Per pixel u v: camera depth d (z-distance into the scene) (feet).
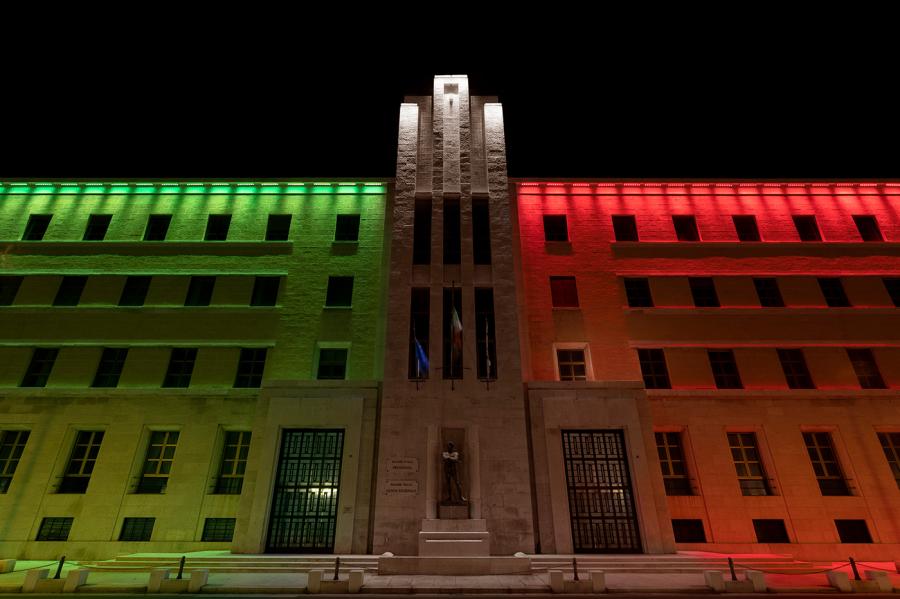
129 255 87.61
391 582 47.11
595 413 67.77
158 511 69.36
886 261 88.02
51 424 74.43
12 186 93.45
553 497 63.31
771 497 71.51
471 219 80.64
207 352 79.97
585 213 92.32
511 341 71.26
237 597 42.16
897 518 70.49
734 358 81.41
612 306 84.64
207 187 93.45
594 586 44.14
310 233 89.81
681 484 73.67
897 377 80.02
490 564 51.72
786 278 86.89
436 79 91.30
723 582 44.75
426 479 63.10
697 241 89.66
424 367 69.21
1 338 80.64
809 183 93.09
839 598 43.75
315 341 81.10
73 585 44.24
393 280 75.66
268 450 65.36
